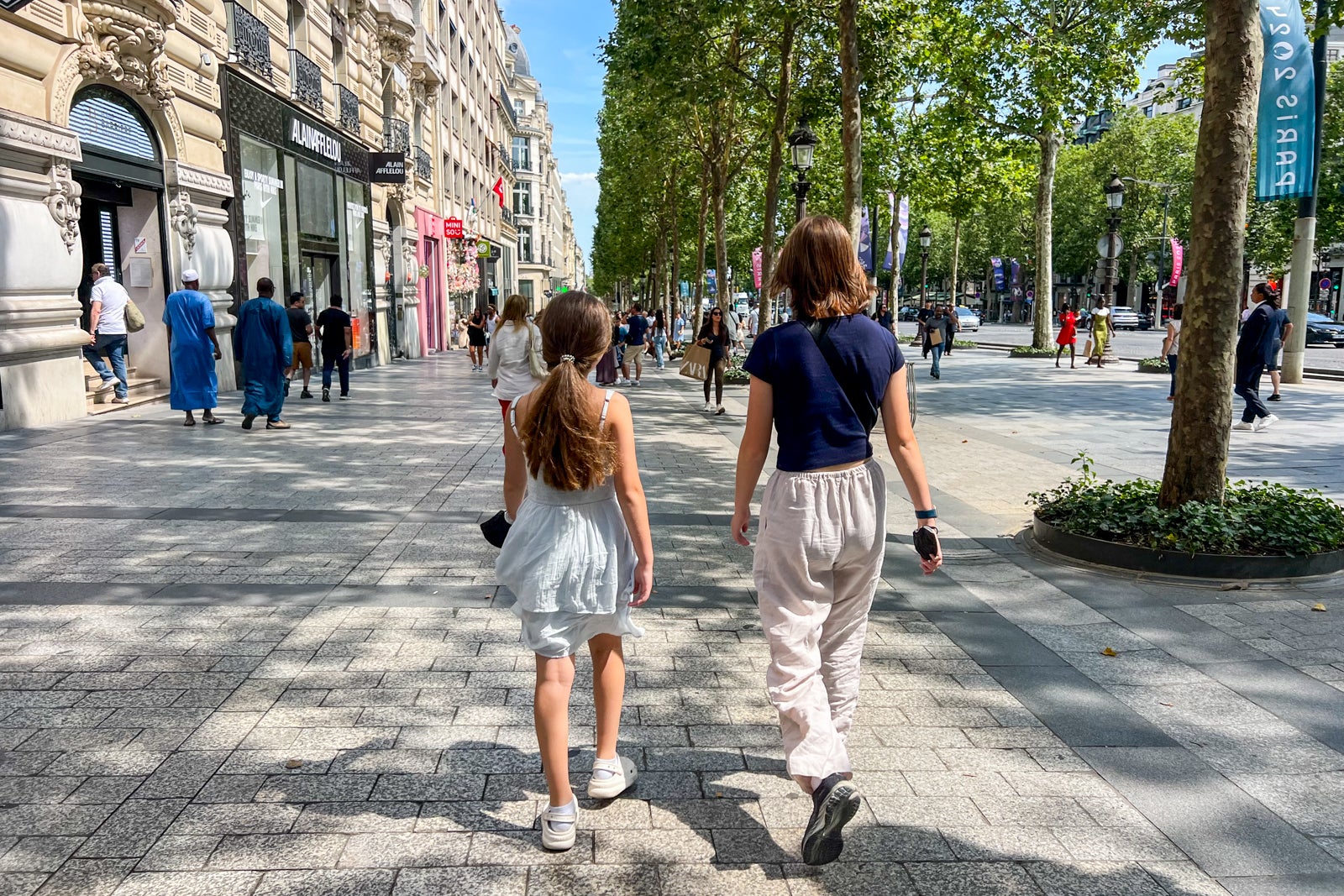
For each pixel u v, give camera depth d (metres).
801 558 2.49
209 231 14.08
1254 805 2.81
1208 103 5.23
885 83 17.62
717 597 4.80
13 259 9.53
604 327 2.60
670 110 20.47
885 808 2.78
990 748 3.17
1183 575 5.10
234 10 14.87
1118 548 5.28
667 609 4.60
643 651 4.03
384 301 25.14
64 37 10.38
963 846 2.59
